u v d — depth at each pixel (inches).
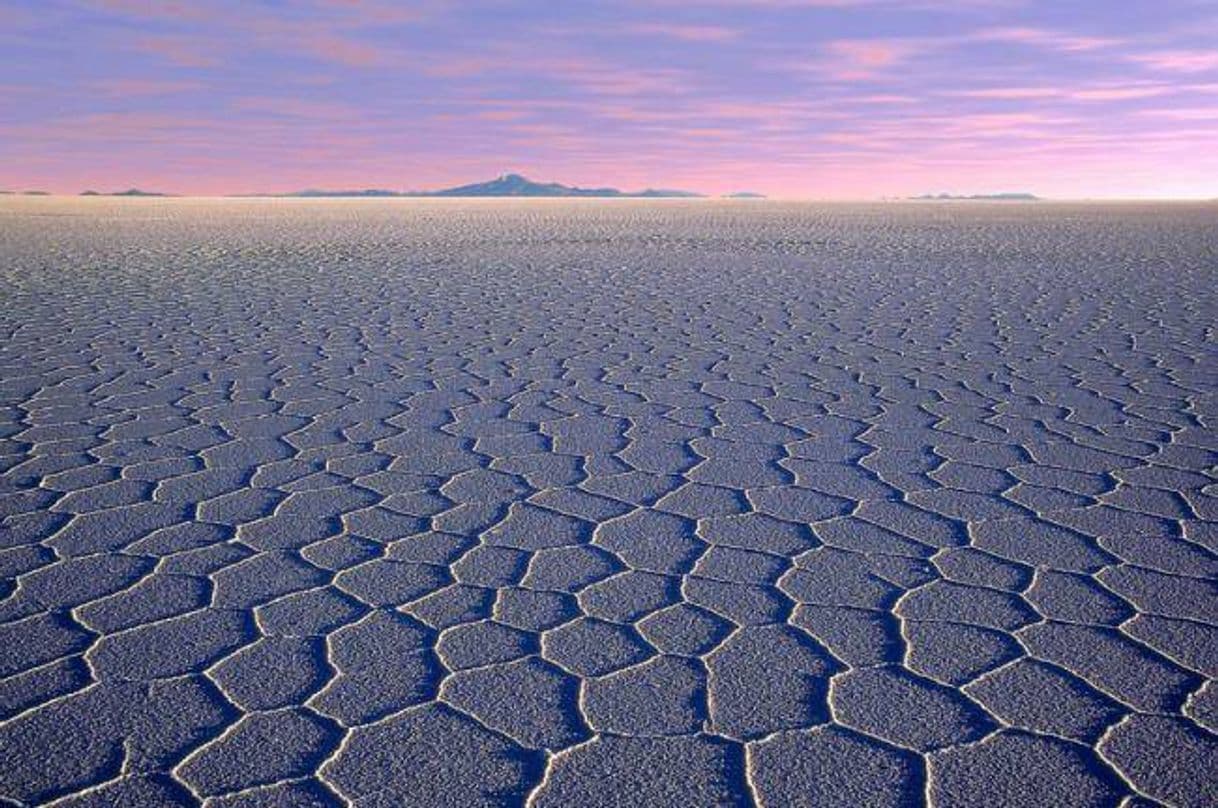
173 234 779.4
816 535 114.3
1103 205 2124.8
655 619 91.7
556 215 1273.4
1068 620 91.2
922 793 64.2
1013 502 126.1
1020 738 71.1
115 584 99.8
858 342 257.8
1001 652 84.8
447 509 124.0
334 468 142.1
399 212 1419.8
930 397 190.2
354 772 66.7
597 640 87.4
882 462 145.0
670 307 332.2
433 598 96.6
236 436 160.1
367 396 191.6
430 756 68.7
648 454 149.9
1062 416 173.8
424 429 165.5
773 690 78.2
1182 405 181.3
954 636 87.9
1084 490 131.0
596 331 278.1
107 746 70.0
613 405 183.9
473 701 76.5
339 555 108.0
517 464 144.4
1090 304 332.2
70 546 110.4
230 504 125.6
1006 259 531.8
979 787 64.9
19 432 162.1
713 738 71.1
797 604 95.0
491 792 64.4
